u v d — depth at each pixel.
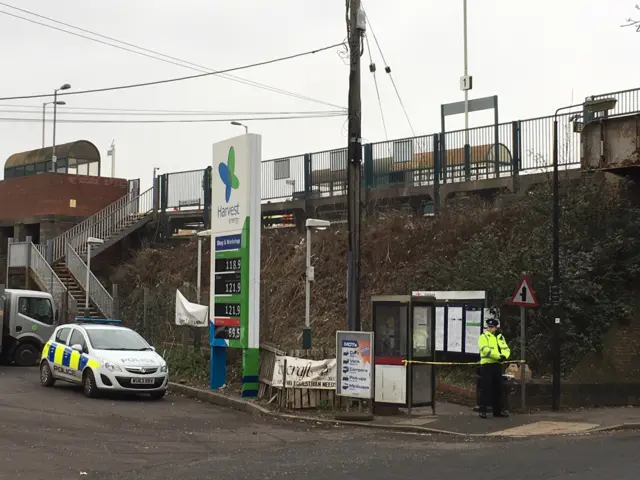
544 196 20.00
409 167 24.88
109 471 9.86
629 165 18.30
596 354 17.28
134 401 17.30
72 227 36.03
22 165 41.34
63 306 28.98
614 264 18.23
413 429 13.56
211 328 18.39
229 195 18.12
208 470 9.80
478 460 10.29
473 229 21.55
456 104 30.52
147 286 31.02
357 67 16.33
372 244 23.70
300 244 26.59
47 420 14.08
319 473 9.48
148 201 35.97
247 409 16.17
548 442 11.95
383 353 15.22
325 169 27.45
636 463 9.83
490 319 14.92
